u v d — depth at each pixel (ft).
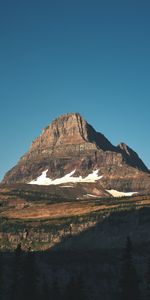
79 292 581.53
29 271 585.22
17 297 584.81
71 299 578.25
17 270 595.47
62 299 613.93
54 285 629.10
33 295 577.43
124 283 532.73
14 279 592.60
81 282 587.68
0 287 634.43
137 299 529.45
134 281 532.73
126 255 540.93
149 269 580.71
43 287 624.18
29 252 597.93
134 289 530.27
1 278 643.86
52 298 617.62
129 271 535.19
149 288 571.28
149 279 574.97
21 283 592.60
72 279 599.16
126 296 528.63
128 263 537.24
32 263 589.73
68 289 587.68
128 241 544.21
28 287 578.25
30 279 581.94
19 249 605.31
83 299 582.76
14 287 587.68
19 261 599.16
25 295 575.38
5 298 623.77
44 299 605.73
